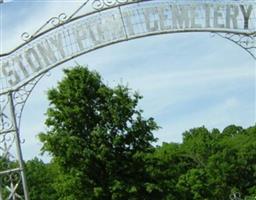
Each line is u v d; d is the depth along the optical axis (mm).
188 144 74562
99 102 27078
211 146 70938
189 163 71000
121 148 26656
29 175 53219
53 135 26438
